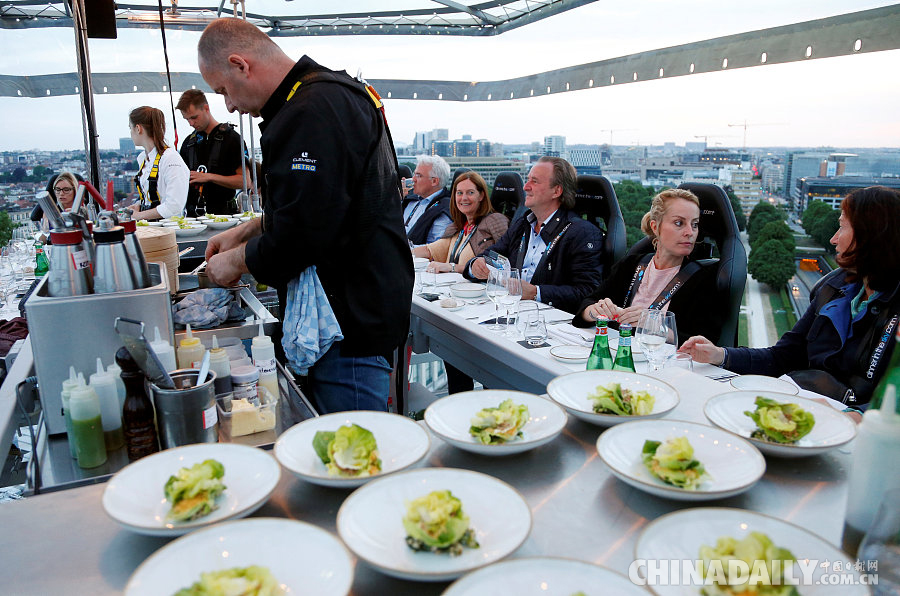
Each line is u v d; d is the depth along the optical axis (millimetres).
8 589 514
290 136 1331
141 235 1491
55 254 1051
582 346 1650
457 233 3486
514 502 593
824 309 1625
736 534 540
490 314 2074
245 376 1121
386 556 539
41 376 1025
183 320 1361
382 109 1529
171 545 525
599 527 583
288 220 1325
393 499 608
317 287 1422
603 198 2764
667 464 643
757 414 761
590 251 2633
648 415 793
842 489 646
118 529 605
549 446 750
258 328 1396
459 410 831
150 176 3613
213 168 3947
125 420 973
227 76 1439
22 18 4070
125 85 4645
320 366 1521
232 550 532
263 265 1377
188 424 910
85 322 1030
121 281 1079
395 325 1533
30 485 894
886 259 1492
